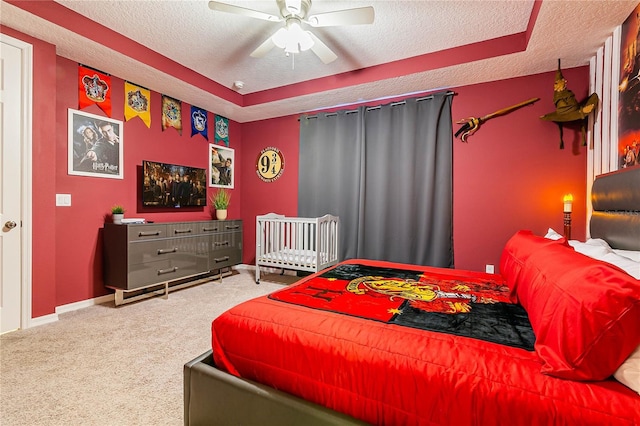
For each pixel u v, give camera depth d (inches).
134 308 113.3
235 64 126.4
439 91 135.0
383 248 145.3
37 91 95.1
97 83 117.6
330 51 95.0
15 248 91.4
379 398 37.2
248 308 52.6
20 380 65.5
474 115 128.6
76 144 112.0
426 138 136.0
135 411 56.3
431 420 34.2
